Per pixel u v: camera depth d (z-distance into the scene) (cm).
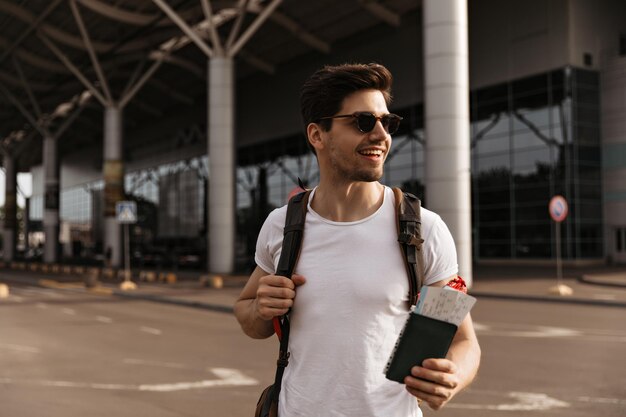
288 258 183
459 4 2166
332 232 182
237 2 3834
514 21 3784
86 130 8425
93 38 4881
